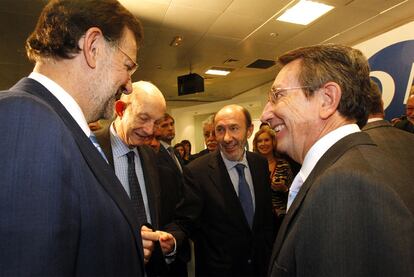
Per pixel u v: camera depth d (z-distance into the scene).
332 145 0.72
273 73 6.86
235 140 1.63
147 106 1.32
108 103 0.74
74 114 0.65
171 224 1.55
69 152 0.53
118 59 0.71
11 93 0.54
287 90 0.80
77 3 0.65
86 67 0.66
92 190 0.57
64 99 0.64
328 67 0.76
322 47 0.80
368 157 0.65
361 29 4.54
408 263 0.52
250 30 4.50
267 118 0.87
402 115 3.12
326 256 0.56
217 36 4.70
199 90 6.31
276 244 0.75
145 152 1.55
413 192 0.61
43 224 0.46
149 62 5.84
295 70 0.80
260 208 1.63
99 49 0.68
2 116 0.49
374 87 1.21
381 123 1.15
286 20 4.19
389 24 4.37
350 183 0.57
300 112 0.78
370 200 0.56
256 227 1.58
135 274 0.65
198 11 3.87
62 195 0.50
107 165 0.67
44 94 0.61
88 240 0.55
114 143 1.37
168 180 1.71
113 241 0.59
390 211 0.55
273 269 0.70
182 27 4.33
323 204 0.59
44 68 0.66
